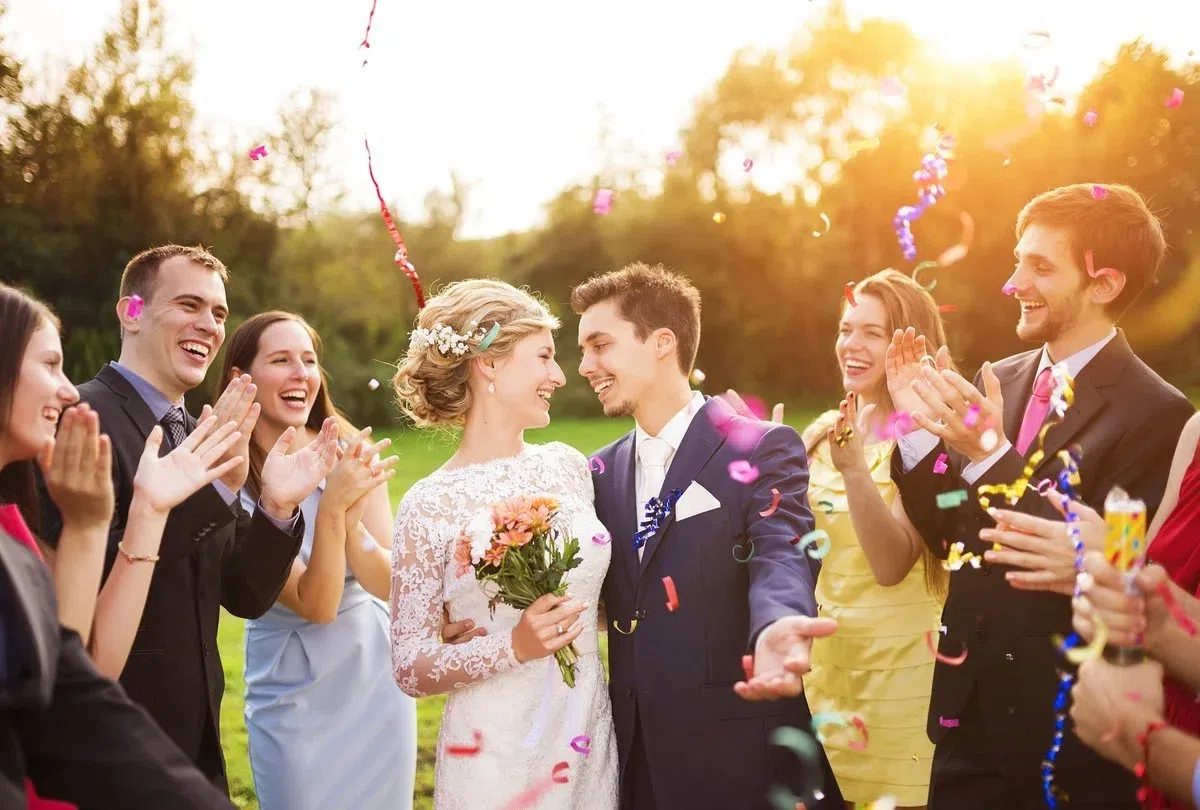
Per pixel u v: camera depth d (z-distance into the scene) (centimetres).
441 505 283
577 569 282
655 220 3775
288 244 3177
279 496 291
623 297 301
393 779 356
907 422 308
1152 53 2169
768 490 279
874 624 347
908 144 3019
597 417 3425
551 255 3900
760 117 3753
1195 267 2139
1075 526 231
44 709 174
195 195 2994
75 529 226
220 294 328
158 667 271
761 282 3647
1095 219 286
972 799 284
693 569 280
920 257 2495
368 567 352
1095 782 264
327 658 351
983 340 2453
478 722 277
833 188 3328
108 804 181
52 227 2788
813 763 277
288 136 3108
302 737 346
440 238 3575
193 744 279
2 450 220
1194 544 229
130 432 296
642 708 281
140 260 325
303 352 367
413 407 307
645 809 284
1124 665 191
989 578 282
